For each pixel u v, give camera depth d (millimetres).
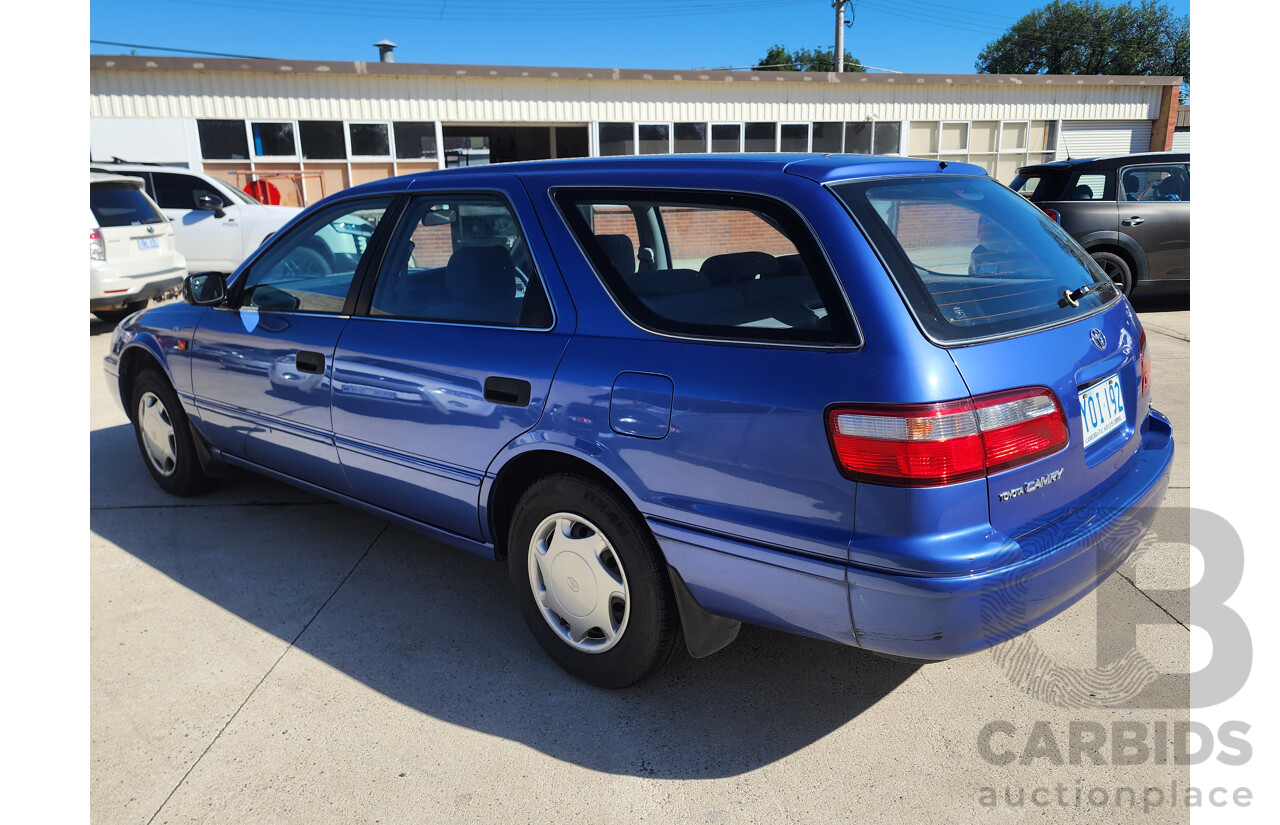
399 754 2336
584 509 2432
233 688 2648
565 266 2504
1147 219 8688
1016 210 2664
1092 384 2252
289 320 3357
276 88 14656
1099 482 2281
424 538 3771
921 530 1860
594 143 15984
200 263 11383
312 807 2141
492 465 2627
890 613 1912
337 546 3680
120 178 9125
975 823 2059
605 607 2490
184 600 3203
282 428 3426
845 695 2586
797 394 1979
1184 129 19484
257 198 14930
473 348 2654
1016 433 1963
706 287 2223
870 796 2156
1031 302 2246
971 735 2389
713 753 2328
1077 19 44375
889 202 2234
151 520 3963
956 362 1921
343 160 15148
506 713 2512
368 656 2818
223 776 2258
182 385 3881
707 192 2287
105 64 13898
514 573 2721
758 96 16516
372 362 2969
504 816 2100
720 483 2113
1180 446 4641
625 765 2283
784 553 2035
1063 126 18422
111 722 2482
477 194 2771
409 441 2883
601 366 2332
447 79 15156
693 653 2387
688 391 2150
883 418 1861
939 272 2133
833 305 2004
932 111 17547
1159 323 8359
